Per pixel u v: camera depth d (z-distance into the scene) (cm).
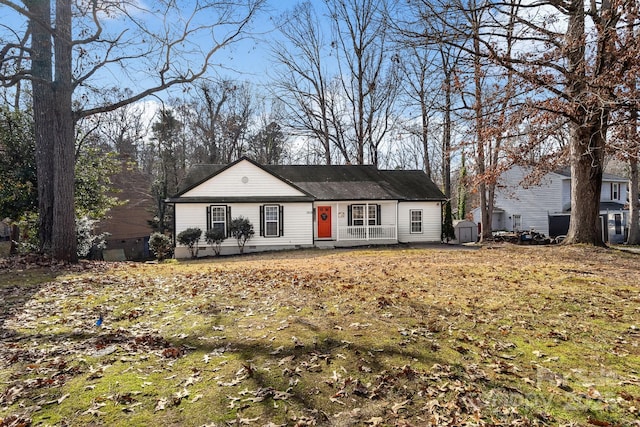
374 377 378
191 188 1909
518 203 3097
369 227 2155
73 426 297
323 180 2359
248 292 705
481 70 1223
